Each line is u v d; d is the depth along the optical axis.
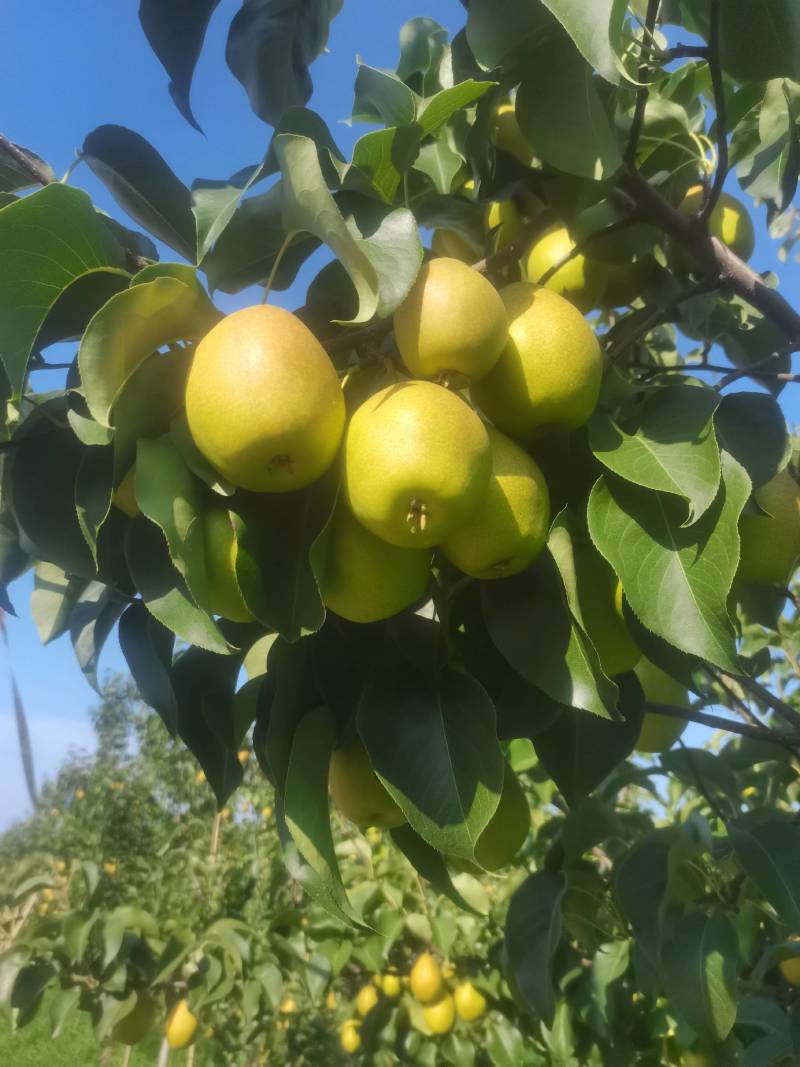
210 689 0.50
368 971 1.63
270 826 2.29
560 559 0.39
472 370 0.38
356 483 0.35
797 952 0.75
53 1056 3.17
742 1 0.44
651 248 0.55
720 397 0.39
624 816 1.04
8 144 0.47
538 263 0.57
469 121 0.59
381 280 0.36
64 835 3.31
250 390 0.33
